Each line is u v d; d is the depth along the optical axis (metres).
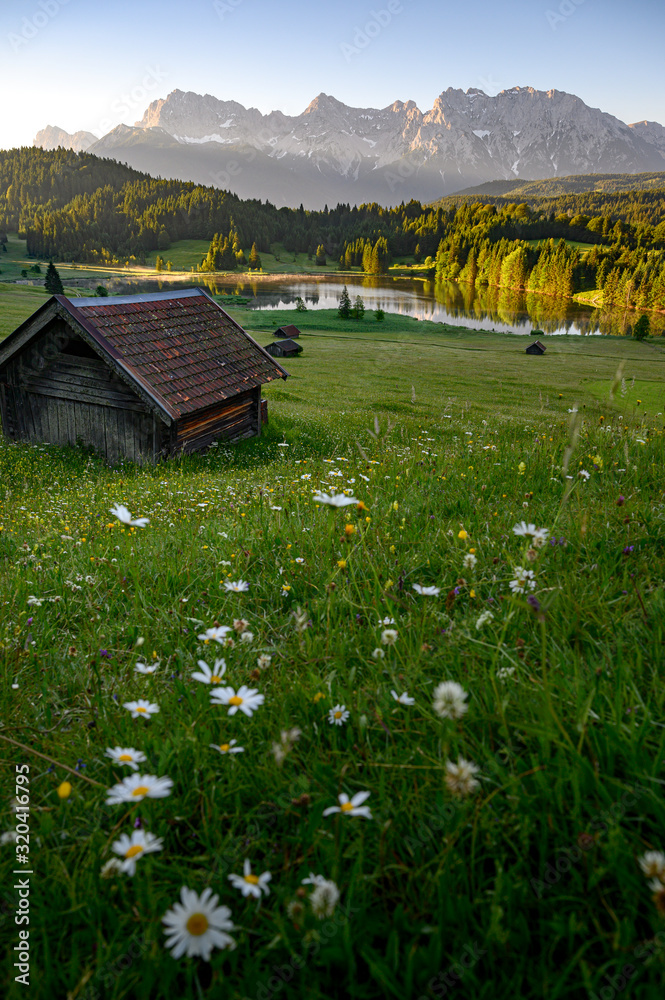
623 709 1.78
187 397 16.77
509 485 5.06
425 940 1.39
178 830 1.75
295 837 1.62
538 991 1.21
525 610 2.41
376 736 1.98
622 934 1.24
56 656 2.99
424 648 2.08
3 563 5.11
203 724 2.05
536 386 65.00
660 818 1.47
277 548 4.04
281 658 2.51
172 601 3.30
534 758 1.65
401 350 105.75
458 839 1.54
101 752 2.07
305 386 58.72
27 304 119.81
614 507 3.73
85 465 15.78
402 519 4.06
